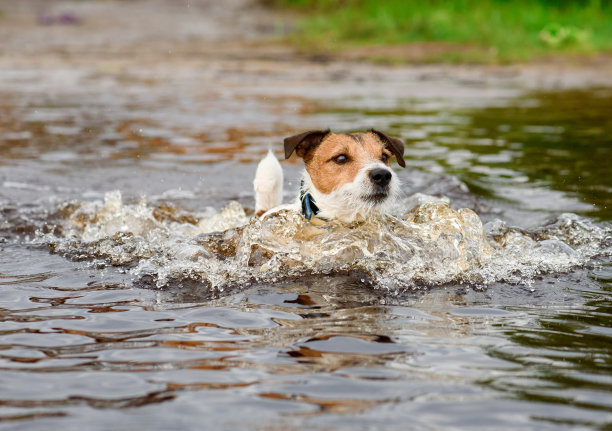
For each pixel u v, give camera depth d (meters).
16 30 34.38
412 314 5.14
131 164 11.14
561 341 4.56
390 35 29.98
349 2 37.16
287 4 43.62
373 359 4.23
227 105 16.70
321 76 22.14
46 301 5.46
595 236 7.38
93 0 52.25
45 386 3.88
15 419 3.49
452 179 9.95
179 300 5.49
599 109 15.95
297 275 6.13
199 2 50.56
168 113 15.59
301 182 7.38
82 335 4.68
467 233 6.66
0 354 4.35
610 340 4.58
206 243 6.89
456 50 27.03
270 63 25.11
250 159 11.62
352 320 4.98
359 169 6.73
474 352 4.35
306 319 5.00
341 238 6.63
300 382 3.90
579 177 10.03
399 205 7.91
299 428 3.37
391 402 3.65
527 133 13.40
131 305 5.36
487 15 30.56
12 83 19.81
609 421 3.45
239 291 5.73
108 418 3.49
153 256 6.78
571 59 24.84
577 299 5.54
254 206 9.08
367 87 20.02
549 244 6.97
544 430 3.37
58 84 19.83
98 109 16.02
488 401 3.66
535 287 5.87
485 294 5.68
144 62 24.98
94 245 7.13
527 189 9.53
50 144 12.41
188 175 10.58
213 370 4.07
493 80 21.42
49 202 8.88
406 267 6.27
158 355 4.31
